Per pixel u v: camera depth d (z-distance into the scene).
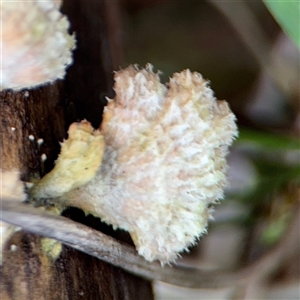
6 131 0.14
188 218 0.14
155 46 0.23
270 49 0.21
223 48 0.22
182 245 0.14
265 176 0.19
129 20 0.23
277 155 0.20
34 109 0.15
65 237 0.14
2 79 0.14
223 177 0.14
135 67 0.15
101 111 0.16
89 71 0.16
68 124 0.15
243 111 0.21
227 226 0.20
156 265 0.15
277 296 0.19
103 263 0.15
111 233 0.15
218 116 0.14
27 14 0.13
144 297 0.15
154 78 0.14
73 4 0.17
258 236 0.20
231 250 0.20
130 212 0.14
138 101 0.14
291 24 0.15
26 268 0.14
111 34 0.17
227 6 0.21
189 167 0.14
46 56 0.14
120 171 0.14
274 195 0.19
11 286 0.14
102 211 0.15
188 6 0.23
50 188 0.14
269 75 0.21
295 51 0.20
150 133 0.14
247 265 0.19
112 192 0.14
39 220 0.14
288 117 0.21
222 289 0.19
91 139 0.14
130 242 0.15
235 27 0.21
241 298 0.19
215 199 0.15
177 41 0.23
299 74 0.21
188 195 0.14
